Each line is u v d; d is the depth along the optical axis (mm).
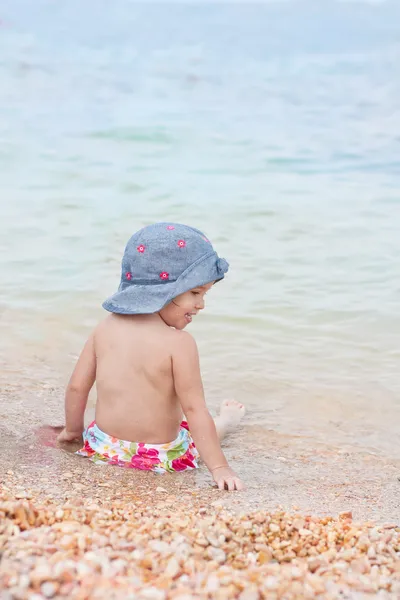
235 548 2408
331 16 30625
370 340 5168
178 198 8281
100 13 32188
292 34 26766
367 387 4574
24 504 2441
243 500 3043
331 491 3266
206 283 3408
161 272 3365
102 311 5535
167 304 3459
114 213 7734
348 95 15148
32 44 23703
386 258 6590
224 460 3330
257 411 4289
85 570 1999
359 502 3127
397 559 2453
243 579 2127
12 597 1844
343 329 5320
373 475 3512
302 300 5754
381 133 11727
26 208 7883
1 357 4820
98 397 3523
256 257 6594
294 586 2119
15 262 6391
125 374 3406
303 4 33562
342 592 2158
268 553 2410
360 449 3852
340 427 4109
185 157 10266
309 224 7461
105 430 3475
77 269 6277
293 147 10859
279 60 20672
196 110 13695
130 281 3445
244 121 12727
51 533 2281
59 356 4879
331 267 6395
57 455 3422
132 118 12820
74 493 2930
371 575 2316
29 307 5570
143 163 9883
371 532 2645
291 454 3762
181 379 3355
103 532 2363
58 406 4145
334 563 2393
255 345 5098
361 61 20078
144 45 24156
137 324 3436
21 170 9453
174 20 30656
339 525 2701
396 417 4238
